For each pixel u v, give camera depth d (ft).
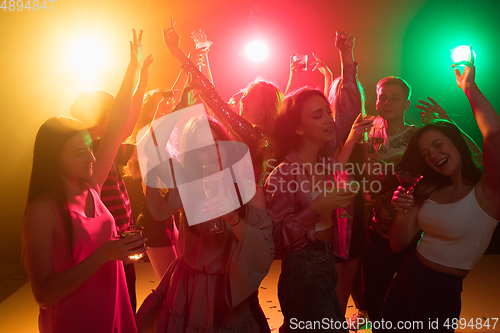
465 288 13.28
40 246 5.24
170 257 10.47
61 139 5.55
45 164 5.52
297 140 7.81
